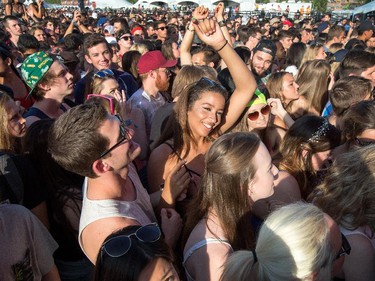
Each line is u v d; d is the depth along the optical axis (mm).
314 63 4012
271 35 12078
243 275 1424
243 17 26875
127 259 1145
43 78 3143
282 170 2508
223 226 1743
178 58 6438
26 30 8938
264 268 1387
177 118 2457
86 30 10633
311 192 2322
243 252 1496
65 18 19609
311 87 3998
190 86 2424
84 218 1692
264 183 1797
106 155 1651
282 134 3211
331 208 1897
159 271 1161
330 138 2443
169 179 2215
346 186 1857
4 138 2236
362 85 3211
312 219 1396
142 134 3400
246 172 1722
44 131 2143
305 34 11812
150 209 2090
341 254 1684
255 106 2762
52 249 1815
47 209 2158
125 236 1219
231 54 2398
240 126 2770
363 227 1842
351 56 4270
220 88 2371
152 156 2576
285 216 1419
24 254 1645
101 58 4879
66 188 2121
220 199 1745
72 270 2191
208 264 1653
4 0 14609
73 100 4328
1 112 2211
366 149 1942
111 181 1728
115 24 10320
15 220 1641
